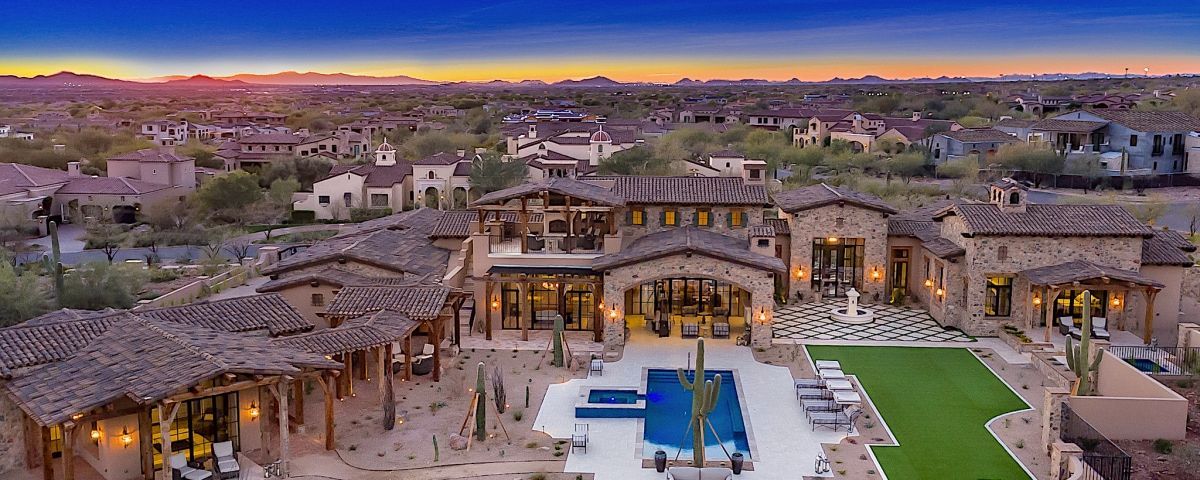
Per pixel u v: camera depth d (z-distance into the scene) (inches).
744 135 4810.5
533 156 3777.1
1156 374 1242.6
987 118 5792.3
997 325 1606.8
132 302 1779.0
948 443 1094.4
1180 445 1016.9
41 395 922.1
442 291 1400.1
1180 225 2696.9
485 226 1745.8
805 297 1851.6
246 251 2620.6
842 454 1062.4
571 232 1861.5
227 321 1221.1
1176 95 5689.0
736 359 1462.8
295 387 1115.3
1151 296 1497.3
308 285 1568.7
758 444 1095.6
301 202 3440.0
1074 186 3452.3
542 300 1670.8
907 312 1786.4
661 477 1002.7
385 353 1262.3
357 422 1168.2
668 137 4411.9
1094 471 905.5
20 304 1605.6
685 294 1744.6
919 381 1343.5
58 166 4301.2
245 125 7204.7
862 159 3907.5
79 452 1030.4
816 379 1317.7
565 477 1000.2
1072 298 1614.2
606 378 1359.5
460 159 3673.7
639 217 1796.3
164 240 2783.0
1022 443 1090.7
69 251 2672.2
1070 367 1154.0
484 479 994.7
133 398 879.1
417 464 1032.8
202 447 1004.6
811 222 1819.6
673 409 1242.0
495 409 1208.8
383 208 3412.9
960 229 1648.6
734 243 1683.1
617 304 1530.5
